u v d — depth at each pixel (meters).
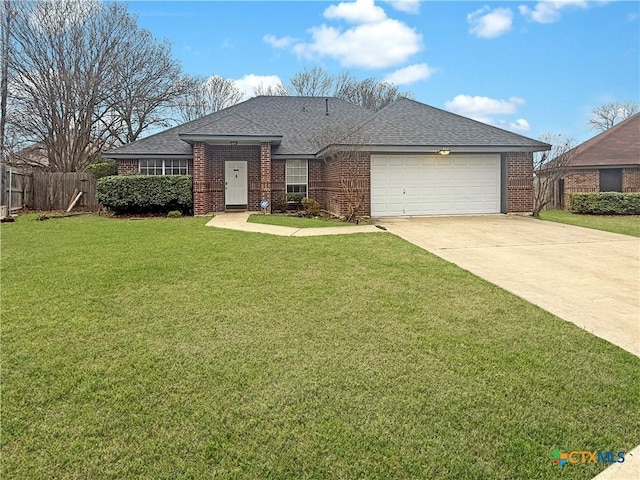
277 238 10.13
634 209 17.64
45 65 23.94
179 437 2.86
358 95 44.25
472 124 16.38
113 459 2.65
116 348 4.19
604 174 20.64
